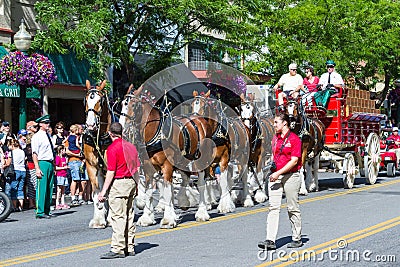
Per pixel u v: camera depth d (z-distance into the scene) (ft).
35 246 38.04
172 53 74.02
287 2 93.76
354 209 50.11
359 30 99.25
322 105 64.23
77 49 65.51
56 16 68.85
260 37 89.25
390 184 70.44
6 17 73.15
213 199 52.03
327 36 93.09
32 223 47.85
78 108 81.76
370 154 70.03
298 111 55.26
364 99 72.18
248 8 78.38
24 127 60.34
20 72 58.03
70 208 56.44
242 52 85.35
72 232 43.09
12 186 54.19
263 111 59.52
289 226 42.75
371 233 39.42
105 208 45.98
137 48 73.20
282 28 90.79
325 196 59.67
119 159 33.27
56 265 32.32
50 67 59.98
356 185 69.92
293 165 34.32
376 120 75.31
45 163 50.42
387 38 99.81
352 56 97.04
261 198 57.21
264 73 92.73
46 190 50.75
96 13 66.39
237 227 42.88
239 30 79.61
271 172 35.19
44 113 74.69
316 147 61.31
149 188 44.11
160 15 71.15
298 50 87.15
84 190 58.70
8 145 54.24
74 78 77.30
